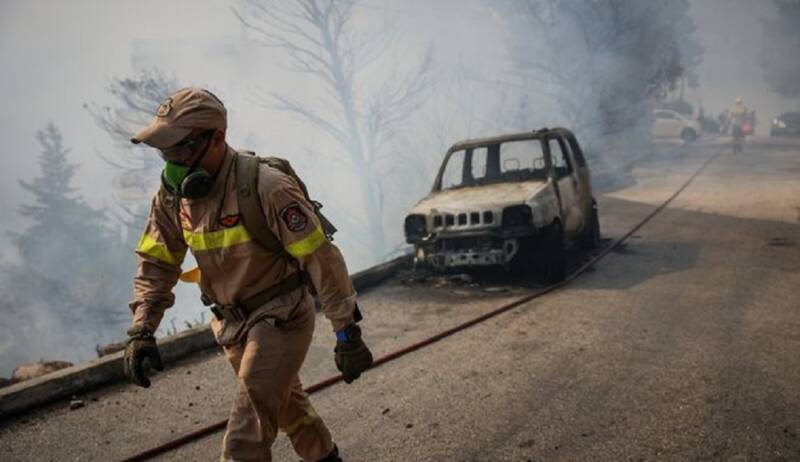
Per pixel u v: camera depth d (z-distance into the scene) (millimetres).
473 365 4617
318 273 2219
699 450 3180
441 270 7906
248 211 2152
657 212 13148
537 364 4559
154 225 2322
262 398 2207
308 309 2379
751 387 3961
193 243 2246
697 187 17422
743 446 3205
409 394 4109
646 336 5105
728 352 4633
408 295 7055
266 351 2240
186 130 2033
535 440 3369
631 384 4090
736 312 5688
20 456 3494
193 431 3678
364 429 3609
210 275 2311
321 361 4852
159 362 2291
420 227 7395
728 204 13688
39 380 4254
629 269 7855
